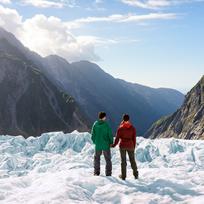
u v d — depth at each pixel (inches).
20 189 552.7
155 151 1228.5
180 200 498.0
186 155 1118.4
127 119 609.9
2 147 1423.5
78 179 573.6
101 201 505.4
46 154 1347.2
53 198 485.7
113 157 1177.4
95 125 625.9
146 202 485.7
